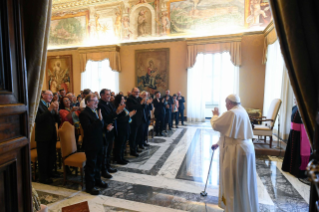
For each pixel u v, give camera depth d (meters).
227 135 2.08
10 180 1.21
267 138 5.92
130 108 4.43
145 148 5.19
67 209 2.37
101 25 10.83
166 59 9.95
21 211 1.29
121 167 3.93
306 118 1.43
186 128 7.84
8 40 1.18
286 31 1.40
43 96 3.17
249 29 8.77
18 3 1.25
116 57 10.52
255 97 8.88
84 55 11.07
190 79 9.59
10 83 1.20
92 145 2.75
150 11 9.98
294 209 2.50
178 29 9.70
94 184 2.94
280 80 6.78
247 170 2.04
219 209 2.51
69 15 11.28
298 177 3.39
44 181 3.19
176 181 3.32
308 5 1.34
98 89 11.51
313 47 1.34
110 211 2.46
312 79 1.35
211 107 10.20
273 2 1.49
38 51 1.54
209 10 9.16
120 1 10.26
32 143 3.51
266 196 2.81
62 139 3.08
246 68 8.89
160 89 10.16
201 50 9.15
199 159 4.38
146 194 2.88
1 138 1.12
